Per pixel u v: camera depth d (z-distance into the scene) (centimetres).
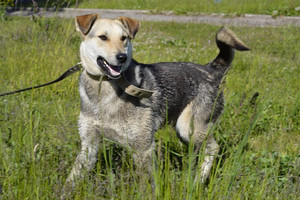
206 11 1789
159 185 280
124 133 342
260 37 1151
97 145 351
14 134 358
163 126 390
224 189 294
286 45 1058
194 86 398
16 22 1220
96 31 345
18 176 303
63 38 773
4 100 473
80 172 321
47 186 304
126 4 1942
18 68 623
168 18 1666
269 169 348
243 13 1723
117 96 336
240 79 701
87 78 347
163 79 376
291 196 309
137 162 322
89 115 342
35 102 515
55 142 376
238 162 297
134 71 351
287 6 1708
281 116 525
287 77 720
